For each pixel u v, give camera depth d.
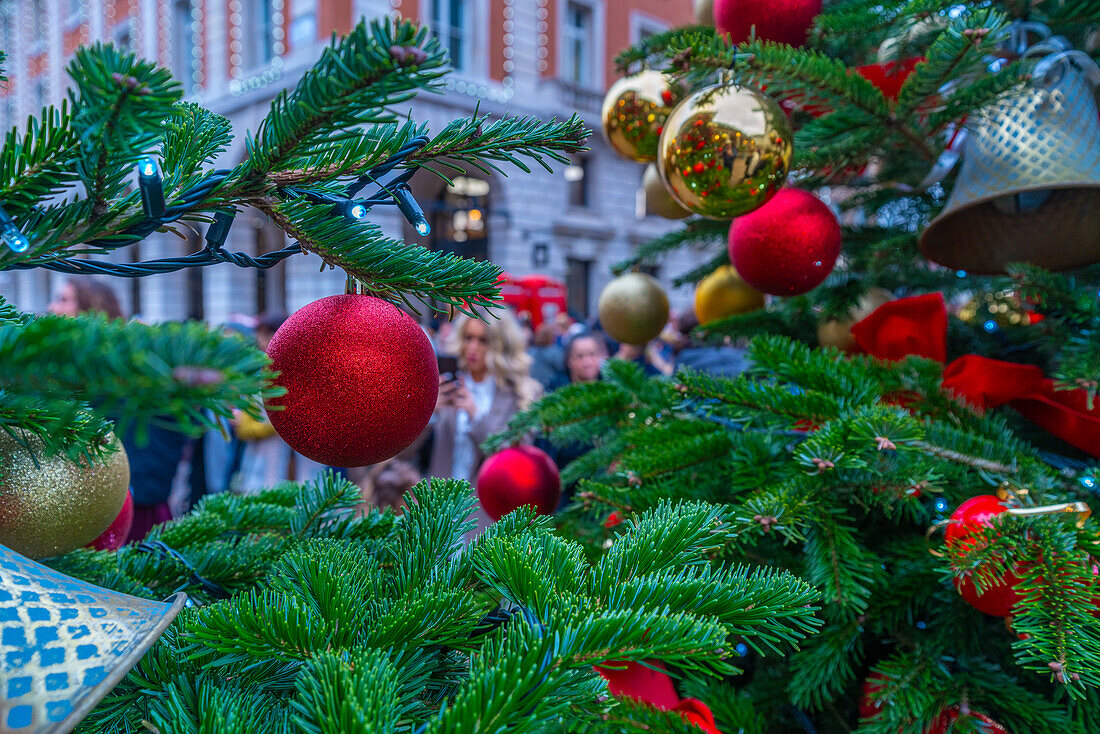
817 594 0.46
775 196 0.85
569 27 10.66
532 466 0.98
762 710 0.79
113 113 0.30
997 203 0.92
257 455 2.72
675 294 10.09
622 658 0.37
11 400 0.38
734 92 0.74
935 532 0.80
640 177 11.91
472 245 10.91
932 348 0.98
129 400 0.21
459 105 8.66
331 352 0.42
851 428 0.71
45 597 0.34
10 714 0.31
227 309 9.57
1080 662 0.53
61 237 0.37
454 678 0.44
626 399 1.08
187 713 0.39
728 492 0.85
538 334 4.70
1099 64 0.95
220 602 0.44
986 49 0.73
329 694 0.35
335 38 0.33
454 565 0.51
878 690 0.68
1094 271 1.02
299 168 0.43
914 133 0.90
